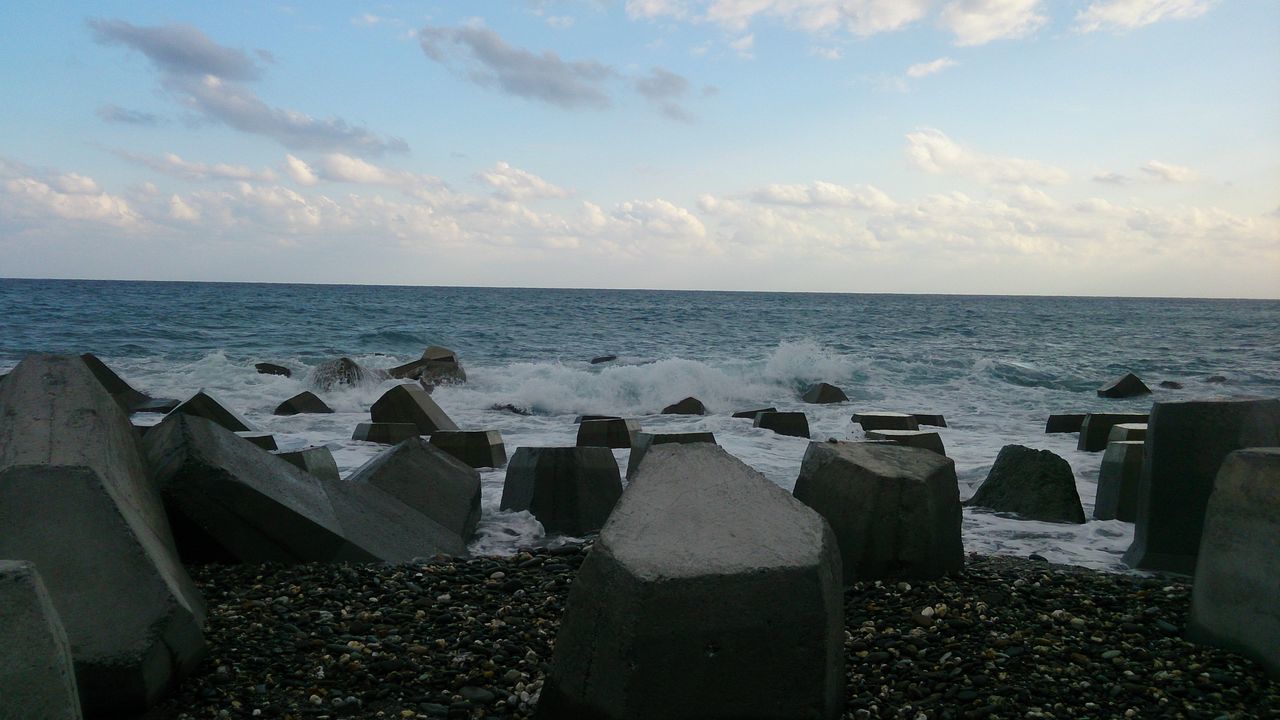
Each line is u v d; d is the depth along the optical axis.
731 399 19.39
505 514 8.01
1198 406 6.29
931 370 23.73
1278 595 4.26
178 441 5.77
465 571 5.89
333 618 4.91
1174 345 35.16
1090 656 4.47
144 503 5.03
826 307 76.62
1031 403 18.98
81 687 3.65
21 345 25.61
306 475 6.37
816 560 3.52
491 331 37.03
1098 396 20.23
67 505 4.07
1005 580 5.91
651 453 4.22
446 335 34.66
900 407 18.25
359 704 3.93
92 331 29.75
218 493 5.61
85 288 87.75
